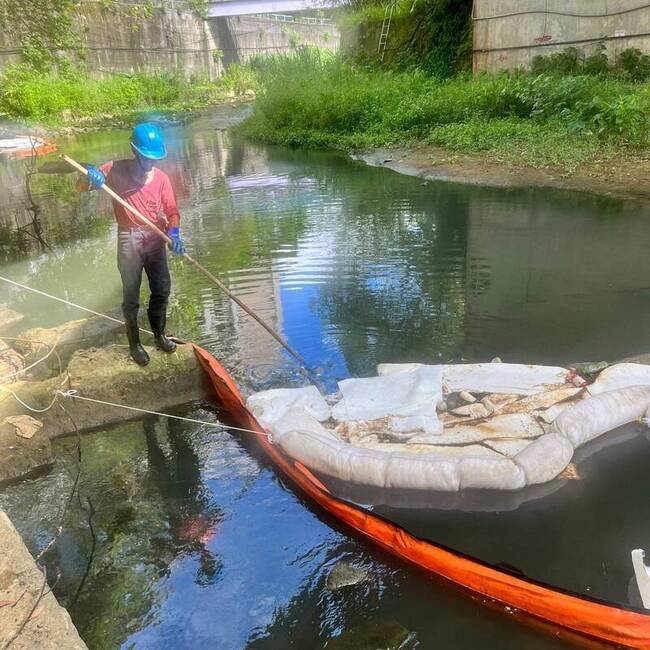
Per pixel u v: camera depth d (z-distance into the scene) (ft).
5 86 77.46
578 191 30.53
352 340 16.78
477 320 17.53
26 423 12.77
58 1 59.82
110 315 17.51
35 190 40.42
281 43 172.14
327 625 8.59
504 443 11.76
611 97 41.29
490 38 57.98
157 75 116.06
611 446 12.01
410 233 26.14
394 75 67.82
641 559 8.80
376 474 11.11
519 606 8.60
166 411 14.46
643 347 15.48
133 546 10.31
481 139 41.42
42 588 8.14
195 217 31.68
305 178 40.63
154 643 8.51
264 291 20.72
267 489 11.51
